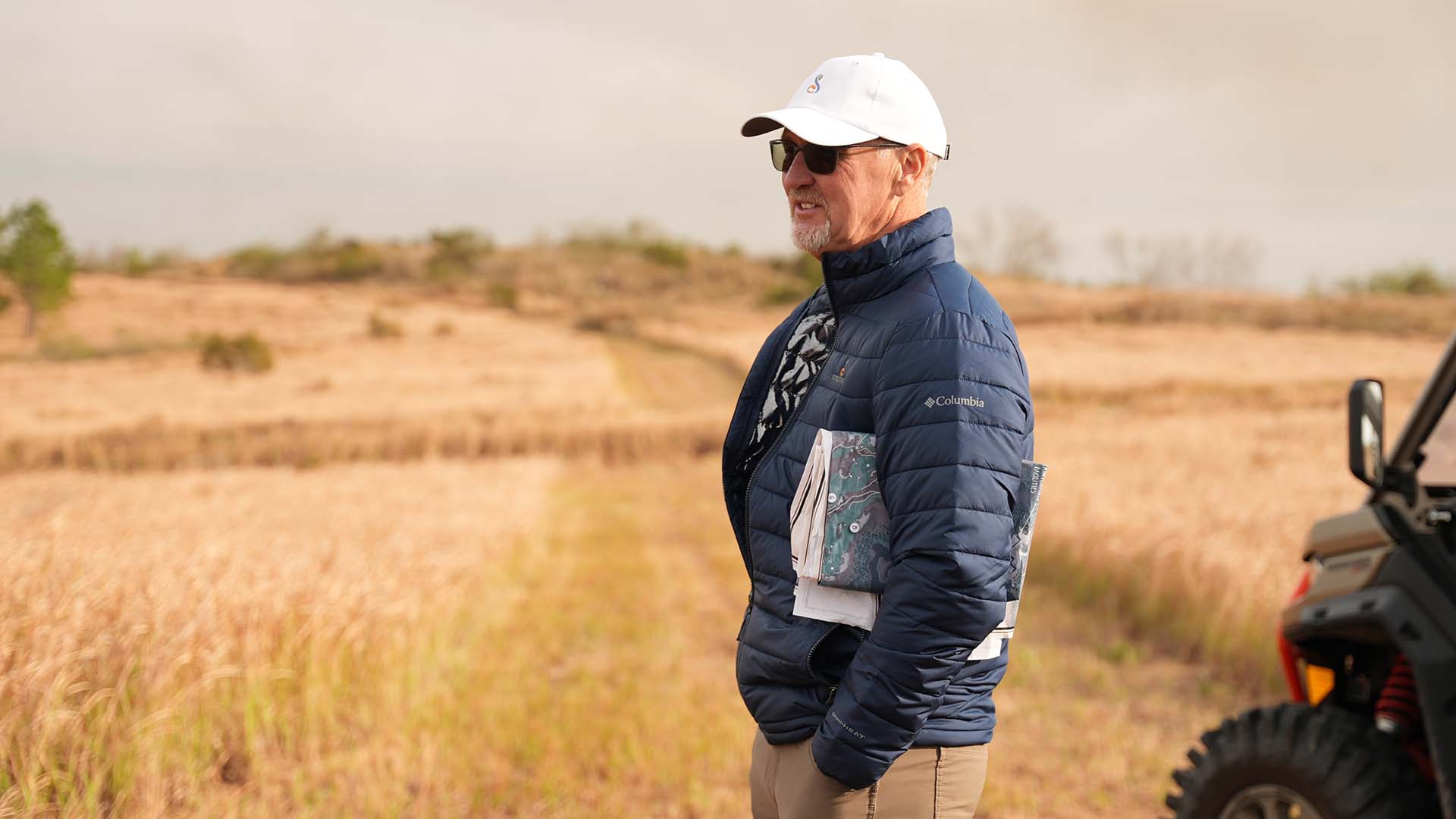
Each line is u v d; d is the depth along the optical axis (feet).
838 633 6.10
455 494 45.11
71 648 14.29
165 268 379.35
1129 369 123.75
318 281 359.46
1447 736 7.72
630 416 81.71
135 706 14.24
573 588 32.17
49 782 12.53
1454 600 7.98
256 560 22.58
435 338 194.49
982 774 6.33
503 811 14.56
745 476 7.32
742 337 202.08
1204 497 39.86
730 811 14.78
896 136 6.32
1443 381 8.40
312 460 71.36
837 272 6.46
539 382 117.80
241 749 15.55
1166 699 20.85
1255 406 96.89
